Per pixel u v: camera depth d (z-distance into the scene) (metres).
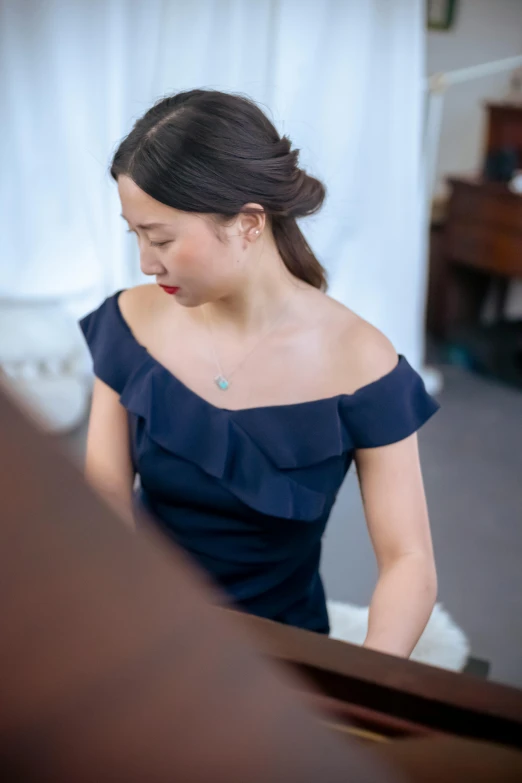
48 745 0.12
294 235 1.14
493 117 4.08
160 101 1.03
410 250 3.32
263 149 0.99
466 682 0.48
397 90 3.10
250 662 0.13
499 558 2.50
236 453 1.11
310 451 1.10
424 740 0.24
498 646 2.12
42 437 0.12
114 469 1.22
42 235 2.97
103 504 0.12
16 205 2.92
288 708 0.13
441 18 4.25
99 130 2.93
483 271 4.19
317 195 1.09
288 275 1.16
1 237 2.93
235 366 1.15
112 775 0.12
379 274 3.31
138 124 0.99
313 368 1.14
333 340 1.15
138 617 0.12
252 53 2.93
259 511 1.09
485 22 4.36
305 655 0.49
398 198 3.23
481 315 4.50
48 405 2.84
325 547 2.51
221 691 0.13
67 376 2.93
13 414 0.12
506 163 3.97
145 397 1.13
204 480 1.12
